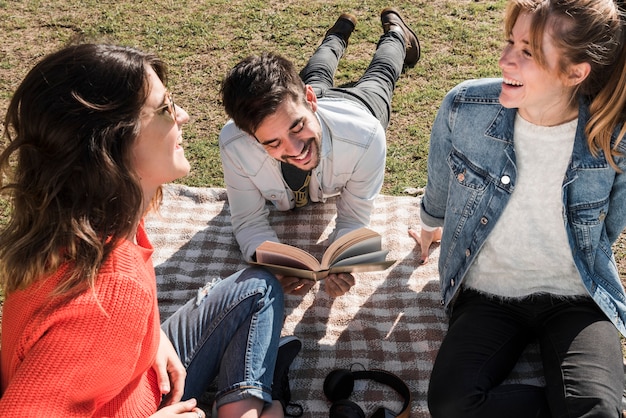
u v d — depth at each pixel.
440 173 2.54
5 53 4.60
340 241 2.50
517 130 2.23
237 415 2.12
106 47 1.50
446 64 4.33
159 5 5.04
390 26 4.14
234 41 4.63
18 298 1.48
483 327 2.40
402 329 2.79
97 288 1.45
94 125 1.42
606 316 2.37
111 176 1.44
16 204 1.48
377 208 3.40
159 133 1.56
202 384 2.24
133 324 1.49
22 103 1.43
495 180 2.32
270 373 2.21
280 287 2.37
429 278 3.01
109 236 1.48
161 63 1.60
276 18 4.82
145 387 1.93
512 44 2.02
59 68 1.43
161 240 3.25
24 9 5.02
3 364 1.52
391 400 2.51
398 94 4.12
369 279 3.02
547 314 2.41
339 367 2.65
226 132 2.76
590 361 2.17
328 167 2.84
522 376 2.59
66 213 1.42
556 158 2.20
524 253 2.39
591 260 2.35
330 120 2.75
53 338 1.41
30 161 1.44
